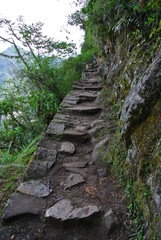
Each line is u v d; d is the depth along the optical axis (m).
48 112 5.25
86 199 1.82
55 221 1.55
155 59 1.62
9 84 5.79
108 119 3.37
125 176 1.96
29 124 5.47
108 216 1.58
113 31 4.13
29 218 1.59
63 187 1.99
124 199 1.75
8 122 5.25
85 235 1.48
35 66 6.61
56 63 7.21
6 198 1.90
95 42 6.97
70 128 3.24
